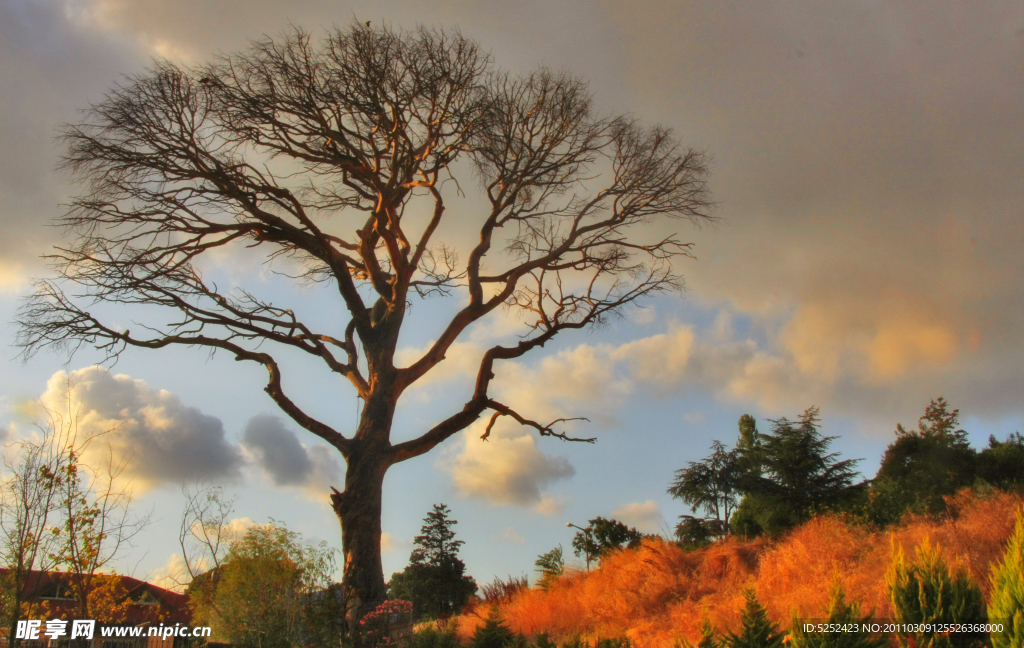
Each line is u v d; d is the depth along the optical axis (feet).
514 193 54.08
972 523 38.09
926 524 41.65
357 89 46.16
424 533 127.24
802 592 36.22
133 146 45.96
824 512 67.46
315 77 46.83
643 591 49.62
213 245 48.32
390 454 46.68
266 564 43.01
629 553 57.21
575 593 55.01
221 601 42.04
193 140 46.50
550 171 54.13
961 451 79.71
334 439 46.96
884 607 29.48
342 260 50.19
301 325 49.47
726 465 92.12
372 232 52.42
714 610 40.04
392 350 49.93
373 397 48.08
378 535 44.70
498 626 35.53
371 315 52.08
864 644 21.86
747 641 22.94
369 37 46.75
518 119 53.31
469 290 53.06
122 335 45.70
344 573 43.16
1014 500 39.04
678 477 94.84
